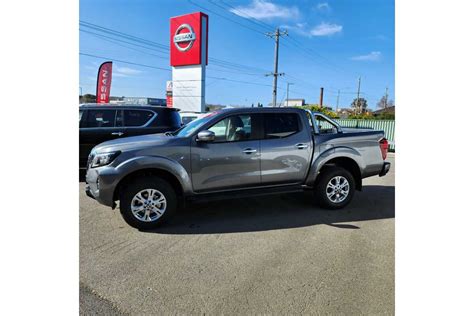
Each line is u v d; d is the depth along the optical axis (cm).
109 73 1850
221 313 234
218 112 443
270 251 337
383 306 241
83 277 282
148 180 393
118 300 249
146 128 693
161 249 341
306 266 304
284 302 246
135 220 390
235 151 427
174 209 408
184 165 405
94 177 390
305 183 474
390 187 665
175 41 2536
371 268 300
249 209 488
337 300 249
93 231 392
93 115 675
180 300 250
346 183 491
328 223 427
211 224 421
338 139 485
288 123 462
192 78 2509
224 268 300
